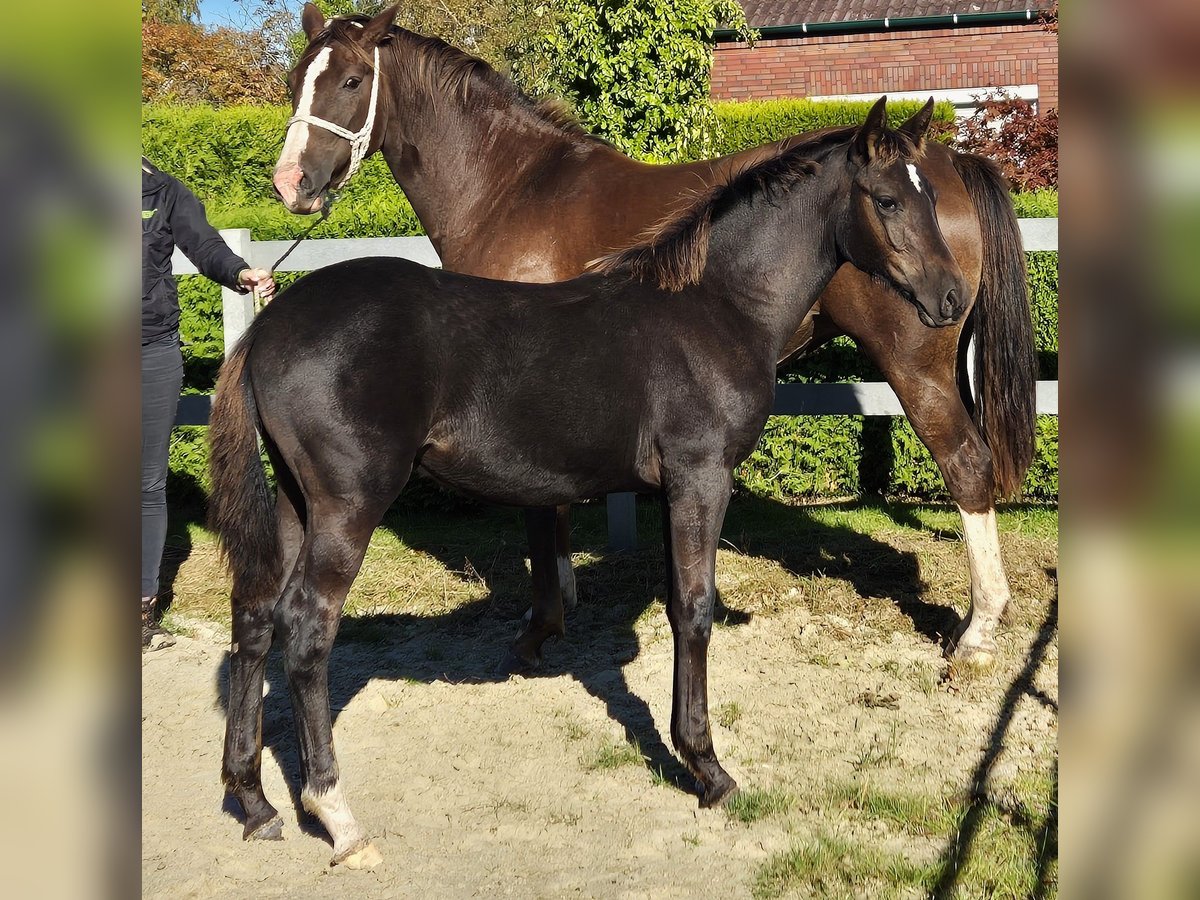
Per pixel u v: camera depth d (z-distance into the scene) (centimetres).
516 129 399
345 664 385
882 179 276
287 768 304
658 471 278
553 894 237
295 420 234
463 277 262
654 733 324
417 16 1300
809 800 279
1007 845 253
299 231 550
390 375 236
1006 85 1327
